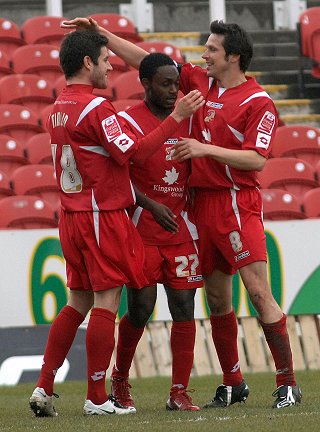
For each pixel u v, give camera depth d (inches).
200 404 984.3
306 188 1777.8
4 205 1572.3
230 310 943.0
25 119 1867.6
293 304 1451.8
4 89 1958.7
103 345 860.6
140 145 851.4
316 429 730.8
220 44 898.1
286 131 1889.8
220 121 897.5
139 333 926.4
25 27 2153.1
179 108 860.0
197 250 918.4
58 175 879.7
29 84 1971.0
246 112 889.5
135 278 871.7
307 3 2466.8
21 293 1381.6
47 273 1389.0
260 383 1217.4
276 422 769.6
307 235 1455.5
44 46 2068.2
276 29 2426.2
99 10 2410.2
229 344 940.6
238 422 775.1
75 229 867.4
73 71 871.7
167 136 860.0
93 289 866.8
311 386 1146.0
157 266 908.6
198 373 1418.6
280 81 2222.0
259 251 898.7
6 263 1379.2
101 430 743.1
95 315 863.1
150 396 1099.3
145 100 918.4
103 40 878.4
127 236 864.9
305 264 1455.5
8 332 1374.3
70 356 1364.4
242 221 900.6
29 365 1369.3
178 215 911.7
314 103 2160.4
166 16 2399.1
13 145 1770.4
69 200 869.8
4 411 967.0
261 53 2279.8
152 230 906.1
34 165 1697.8
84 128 847.7
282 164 1771.7
